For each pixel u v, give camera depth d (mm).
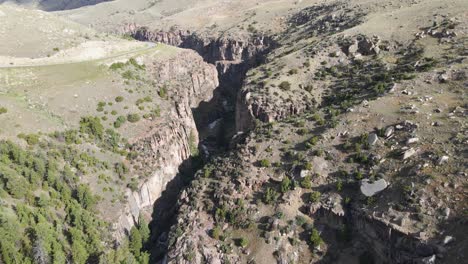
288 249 64812
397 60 99938
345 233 64062
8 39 122562
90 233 68688
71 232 65500
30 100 90688
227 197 73562
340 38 118062
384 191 63031
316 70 108938
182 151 109500
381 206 61000
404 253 54906
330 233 65625
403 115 75250
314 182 70875
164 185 95875
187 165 110250
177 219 74750
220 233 69438
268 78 108812
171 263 67250
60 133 83375
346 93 94750
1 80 97188
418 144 67000
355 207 63781
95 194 77562
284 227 66500
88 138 88188
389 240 57500
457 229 52750
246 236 67812
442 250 51344
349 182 67625
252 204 71688
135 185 85312
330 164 72750
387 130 72625
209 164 88000
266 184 74312
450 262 49875
